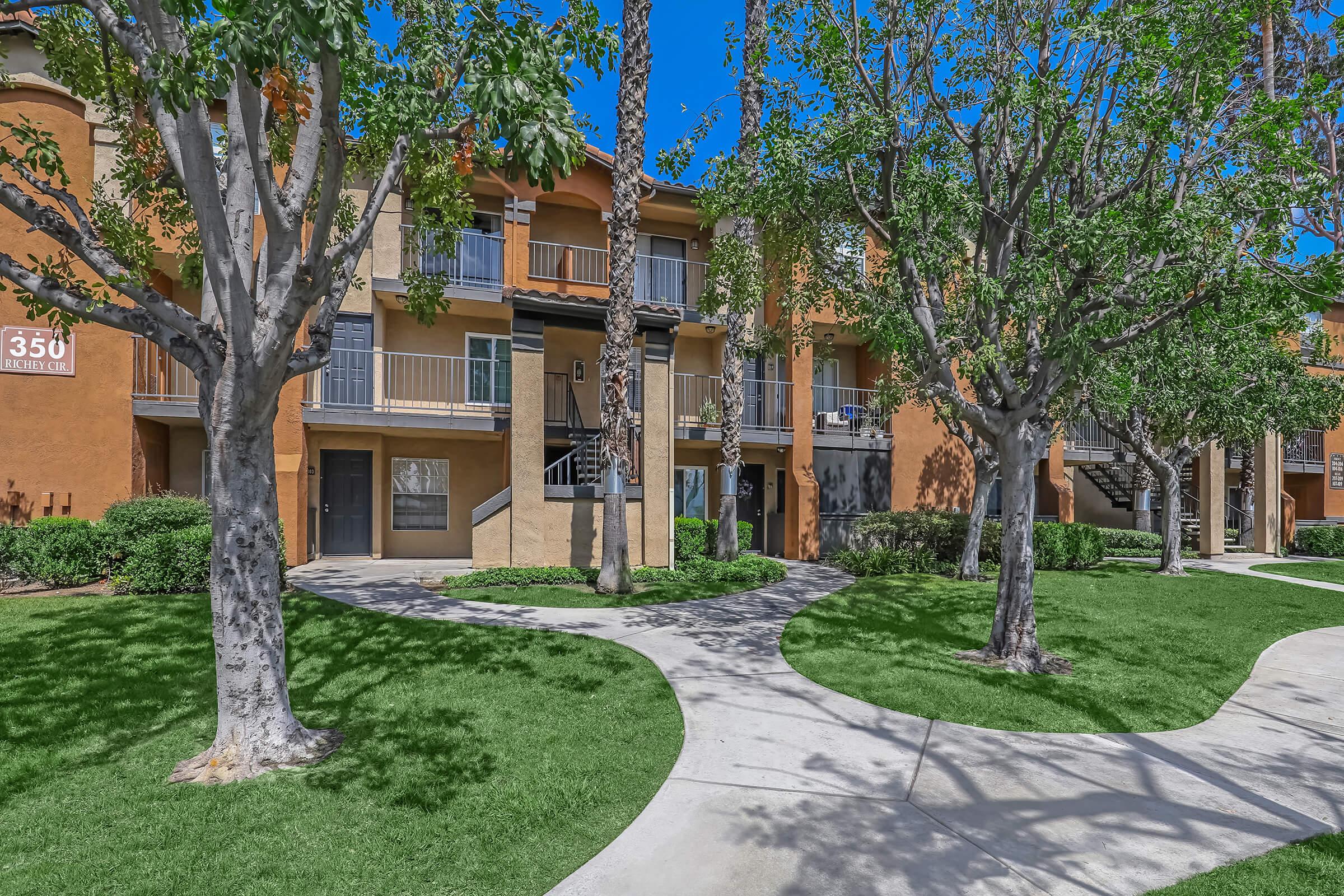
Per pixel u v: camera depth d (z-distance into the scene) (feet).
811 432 57.06
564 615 30.86
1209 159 22.53
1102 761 16.55
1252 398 44.47
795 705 19.98
